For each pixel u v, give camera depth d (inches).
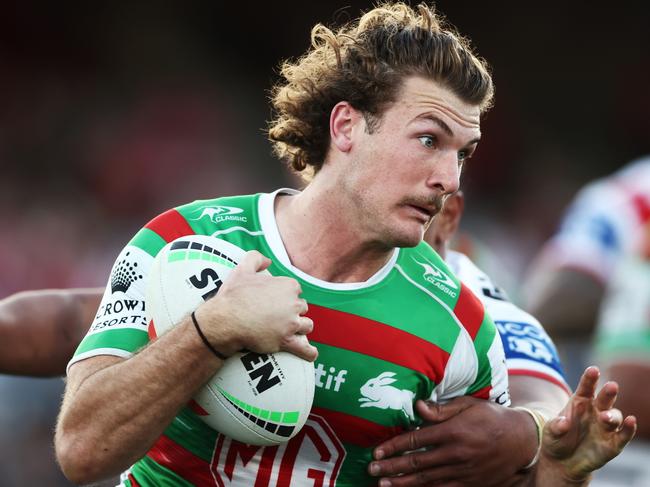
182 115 1843.0
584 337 834.8
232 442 421.1
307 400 391.5
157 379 371.9
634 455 765.3
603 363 785.6
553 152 2201.0
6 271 1424.7
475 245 839.1
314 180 423.8
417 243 406.0
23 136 1691.7
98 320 407.2
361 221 407.8
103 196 1664.6
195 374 374.0
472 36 2335.1
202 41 2049.7
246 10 2101.4
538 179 2103.8
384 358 417.7
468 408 435.2
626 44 2363.4
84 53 1894.7
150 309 393.4
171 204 1705.2
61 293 537.0
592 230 817.5
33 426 1107.9
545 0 2352.4
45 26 1888.5
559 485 450.0
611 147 2276.1
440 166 398.3
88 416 378.3
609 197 815.1
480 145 2085.4
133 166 1710.1
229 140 1862.7
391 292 425.4
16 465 1091.9
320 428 420.5
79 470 382.6
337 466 429.7
